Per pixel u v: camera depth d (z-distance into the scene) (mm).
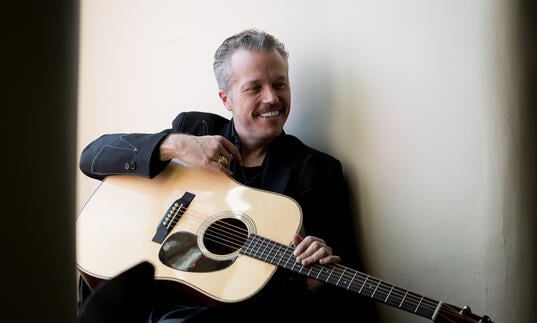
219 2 2482
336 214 2100
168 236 1921
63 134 954
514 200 1887
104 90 2740
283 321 1817
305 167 2088
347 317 1955
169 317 1737
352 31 2180
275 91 2100
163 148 2041
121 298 1138
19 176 898
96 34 2738
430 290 2057
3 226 892
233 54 2129
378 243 2160
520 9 1829
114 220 2000
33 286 927
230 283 1774
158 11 2611
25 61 891
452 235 2006
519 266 1888
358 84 2176
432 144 2029
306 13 2283
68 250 987
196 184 2029
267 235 1863
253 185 2096
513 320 1904
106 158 2094
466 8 1936
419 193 2066
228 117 2480
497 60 1884
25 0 887
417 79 2047
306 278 1929
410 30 2051
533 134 1845
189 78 2564
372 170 2160
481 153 1936
